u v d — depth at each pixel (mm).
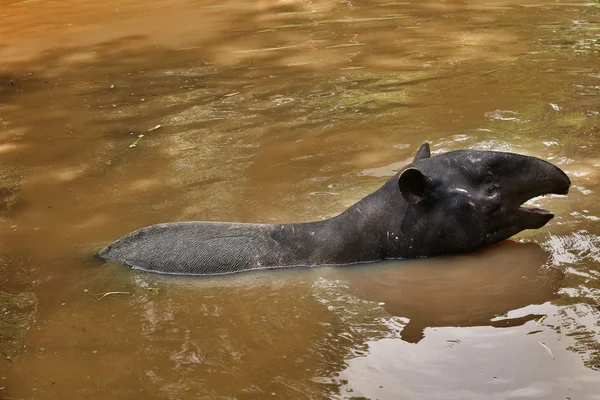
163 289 6410
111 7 17953
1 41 15406
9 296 6398
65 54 14094
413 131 9266
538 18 14281
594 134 8797
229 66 12555
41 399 4992
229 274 6637
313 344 5398
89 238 7340
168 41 14516
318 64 12297
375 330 5539
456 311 5727
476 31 13633
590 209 7102
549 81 10711
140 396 4938
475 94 10398
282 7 16703
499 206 6531
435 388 4789
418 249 6699
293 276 6527
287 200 7723
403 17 15055
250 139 9430
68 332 5797
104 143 9680
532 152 8375
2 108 11305
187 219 7512
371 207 6824
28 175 8898
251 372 5105
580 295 5777
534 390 4691
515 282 6094
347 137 9250
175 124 10133
